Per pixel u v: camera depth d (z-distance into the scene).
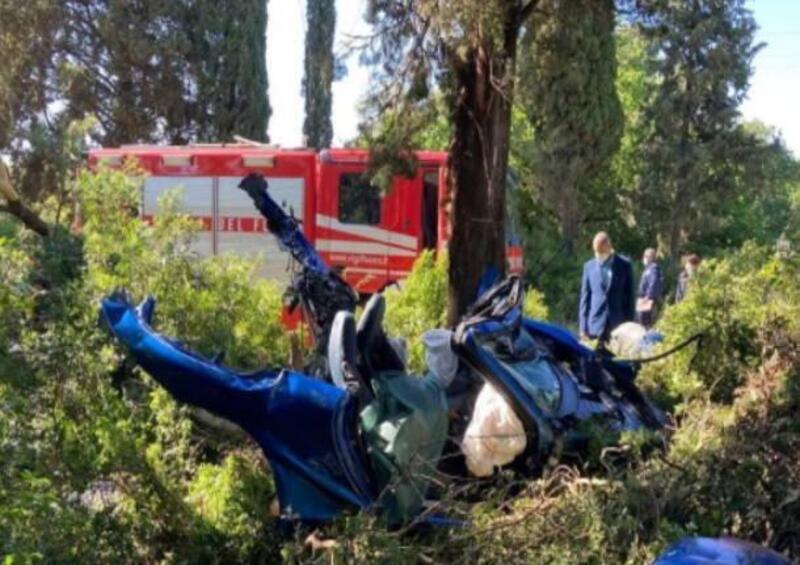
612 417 5.69
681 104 30.39
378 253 15.24
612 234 31.50
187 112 30.44
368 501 4.21
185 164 15.86
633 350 7.83
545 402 5.42
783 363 5.53
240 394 4.20
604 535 4.08
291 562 3.99
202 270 6.41
